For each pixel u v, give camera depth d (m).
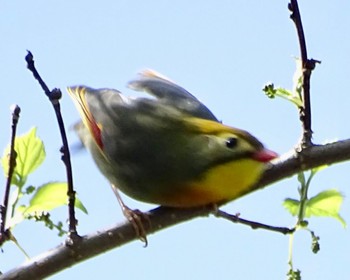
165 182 3.77
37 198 3.73
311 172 3.75
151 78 3.83
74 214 3.72
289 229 3.74
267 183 3.76
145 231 3.76
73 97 3.81
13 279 3.72
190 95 3.81
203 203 3.77
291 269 3.73
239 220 3.75
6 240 3.71
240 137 3.76
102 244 3.74
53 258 3.72
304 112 3.74
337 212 3.76
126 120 3.79
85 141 3.81
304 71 3.73
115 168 3.79
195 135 3.77
